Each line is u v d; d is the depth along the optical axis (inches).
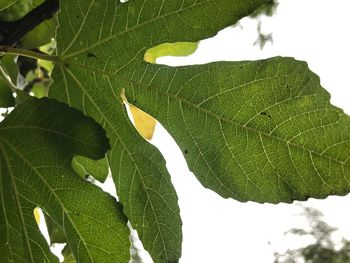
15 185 8.5
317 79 8.0
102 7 8.3
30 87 13.3
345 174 8.0
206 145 8.5
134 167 8.8
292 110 8.1
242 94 8.3
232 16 8.1
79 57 8.5
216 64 8.4
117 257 8.5
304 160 8.1
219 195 8.6
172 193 8.8
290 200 8.3
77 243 8.6
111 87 8.6
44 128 8.3
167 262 8.8
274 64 8.2
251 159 8.4
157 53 12.1
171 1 8.2
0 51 8.4
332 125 8.0
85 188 8.5
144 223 8.9
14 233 8.6
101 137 8.2
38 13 8.7
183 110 8.5
